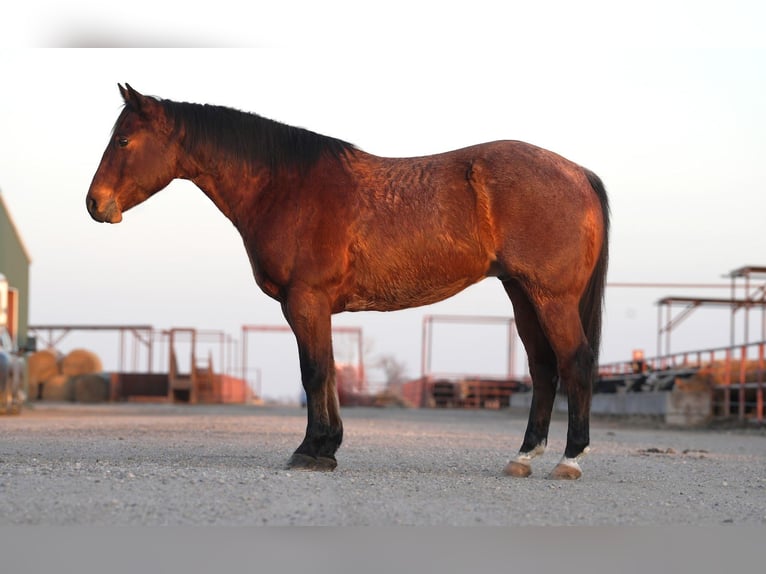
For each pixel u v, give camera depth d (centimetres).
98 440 1262
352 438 1405
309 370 798
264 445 1194
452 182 795
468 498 673
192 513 576
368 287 805
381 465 935
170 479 709
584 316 812
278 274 804
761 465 1120
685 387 2606
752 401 2541
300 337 797
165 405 4416
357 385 5331
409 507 622
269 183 821
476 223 788
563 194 785
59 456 981
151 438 1323
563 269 781
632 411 2875
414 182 801
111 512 575
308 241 795
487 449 1241
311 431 812
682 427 2448
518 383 5088
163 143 841
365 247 795
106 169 844
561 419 3077
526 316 838
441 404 5059
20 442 1200
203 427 1694
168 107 848
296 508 602
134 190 845
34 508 582
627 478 875
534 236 778
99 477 715
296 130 833
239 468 833
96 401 4947
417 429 1866
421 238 789
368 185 805
